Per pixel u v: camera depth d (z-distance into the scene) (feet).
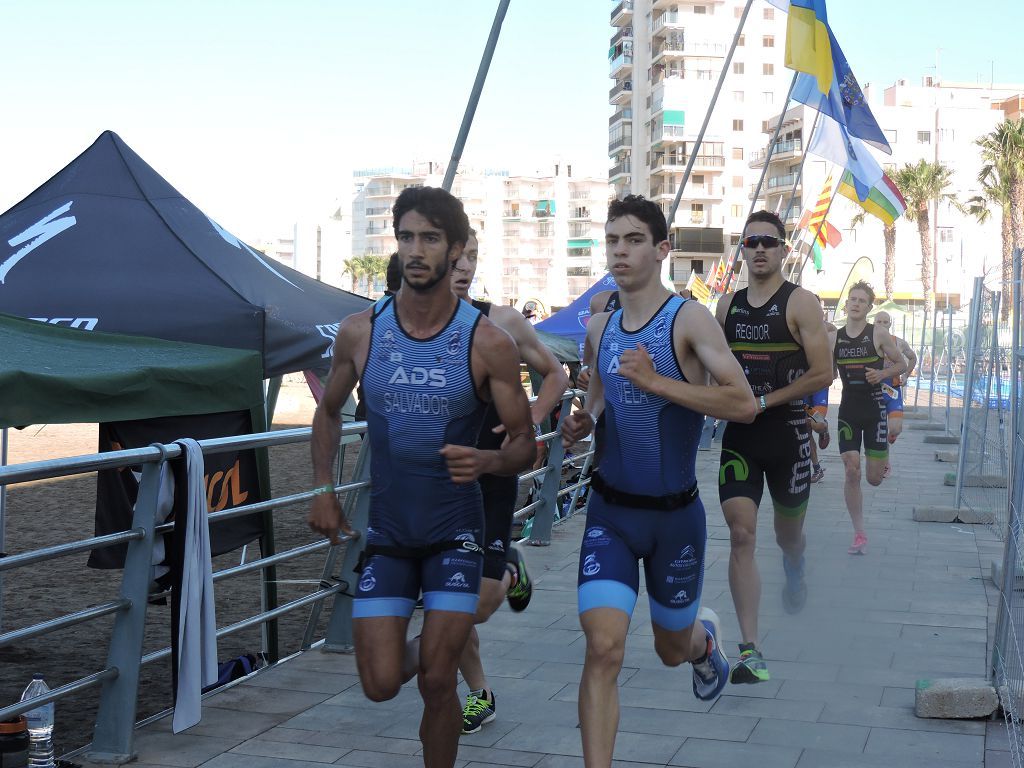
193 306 22.36
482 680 15.06
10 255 23.29
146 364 16.33
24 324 17.76
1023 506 14.17
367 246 574.97
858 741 14.05
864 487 40.78
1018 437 15.12
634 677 17.10
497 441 13.05
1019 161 194.59
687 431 12.22
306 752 13.96
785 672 17.11
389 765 13.52
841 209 262.47
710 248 299.99
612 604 11.76
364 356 11.16
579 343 51.70
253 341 22.36
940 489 40.11
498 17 30.81
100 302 22.02
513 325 15.15
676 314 12.17
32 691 13.37
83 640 21.57
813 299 17.40
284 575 28.53
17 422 13.91
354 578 18.92
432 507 10.97
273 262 26.81
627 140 335.88
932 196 228.84
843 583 23.65
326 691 16.56
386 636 10.87
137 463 13.62
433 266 10.52
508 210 541.34
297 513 38.93
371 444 11.21
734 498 16.94
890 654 18.02
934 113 275.80
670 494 12.16
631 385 12.14
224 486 17.72
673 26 297.12
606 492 12.37
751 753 13.69
